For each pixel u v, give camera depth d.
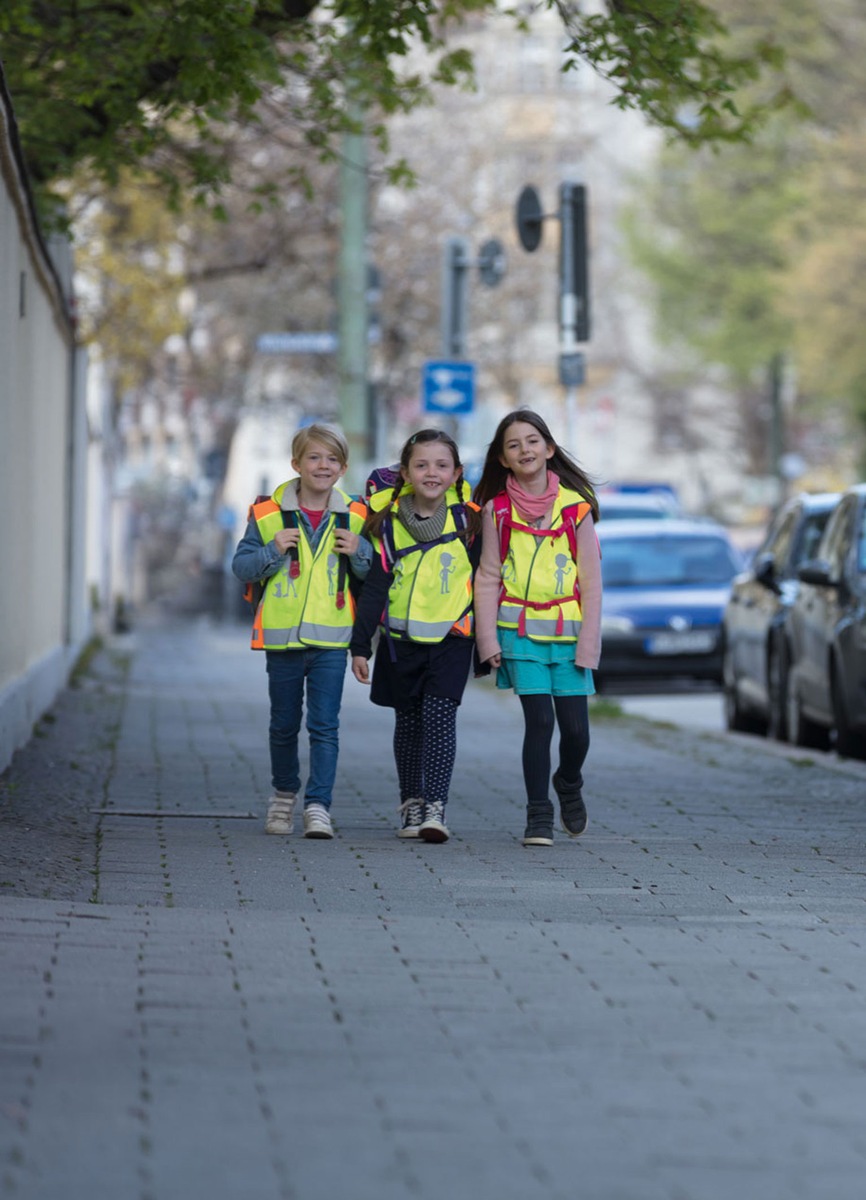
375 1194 9.32
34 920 15.35
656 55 29.14
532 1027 12.59
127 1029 12.23
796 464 136.75
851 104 102.75
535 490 21.00
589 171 148.38
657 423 165.00
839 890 18.31
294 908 16.83
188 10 28.14
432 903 17.23
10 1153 9.80
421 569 21.00
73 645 48.81
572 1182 9.55
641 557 53.56
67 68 31.62
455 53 33.72
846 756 32.56
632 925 16.28
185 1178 9.50
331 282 94.88
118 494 87.88
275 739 21.55
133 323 66.94
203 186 35.84
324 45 32.38
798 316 111.81
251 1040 12.09
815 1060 11.89
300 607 21.16
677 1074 11.52
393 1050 11.97
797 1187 9.55
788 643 36.50
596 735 37.56
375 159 91.75
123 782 26.36
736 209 134.12
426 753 21.08
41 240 30.09
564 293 42.50
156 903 16.97
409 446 20.97
